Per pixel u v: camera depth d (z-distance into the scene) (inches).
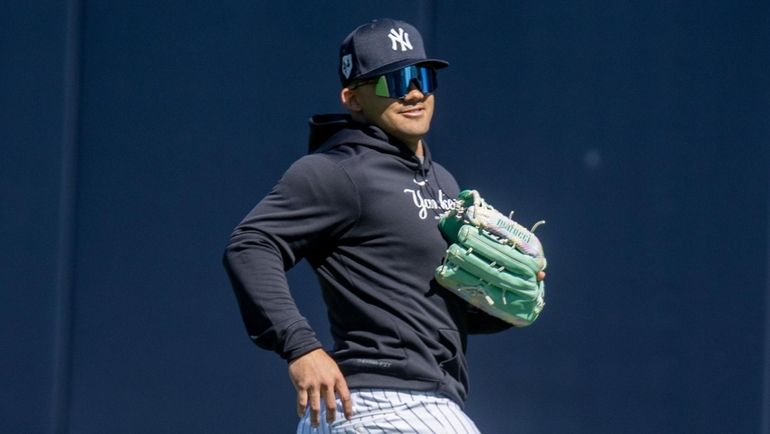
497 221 474.9
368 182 459.8
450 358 471.2
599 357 714.8
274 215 451.2
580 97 718.5
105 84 761.6
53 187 760.3
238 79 750.5
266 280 439.5
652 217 709.9
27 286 761.0
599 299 714.8
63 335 759.7
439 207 480.4
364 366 460.4
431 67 485.1
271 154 746.8
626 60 714.2
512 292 475.2
